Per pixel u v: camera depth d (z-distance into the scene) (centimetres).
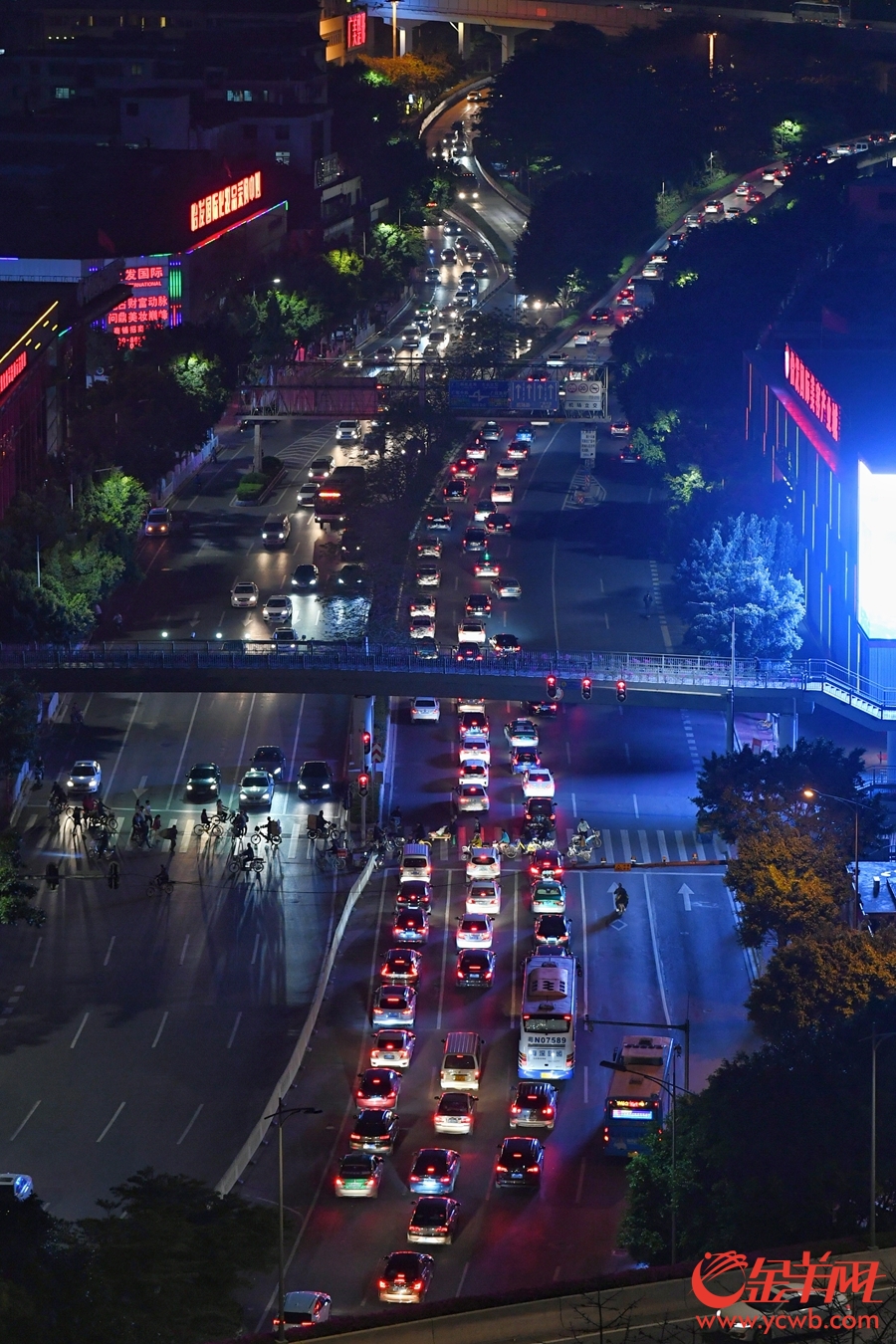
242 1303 16488
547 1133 19450
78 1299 14500
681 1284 14012
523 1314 13738
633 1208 16525
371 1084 19825
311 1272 17062
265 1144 19325
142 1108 19962
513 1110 19500
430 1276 16838
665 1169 16562
